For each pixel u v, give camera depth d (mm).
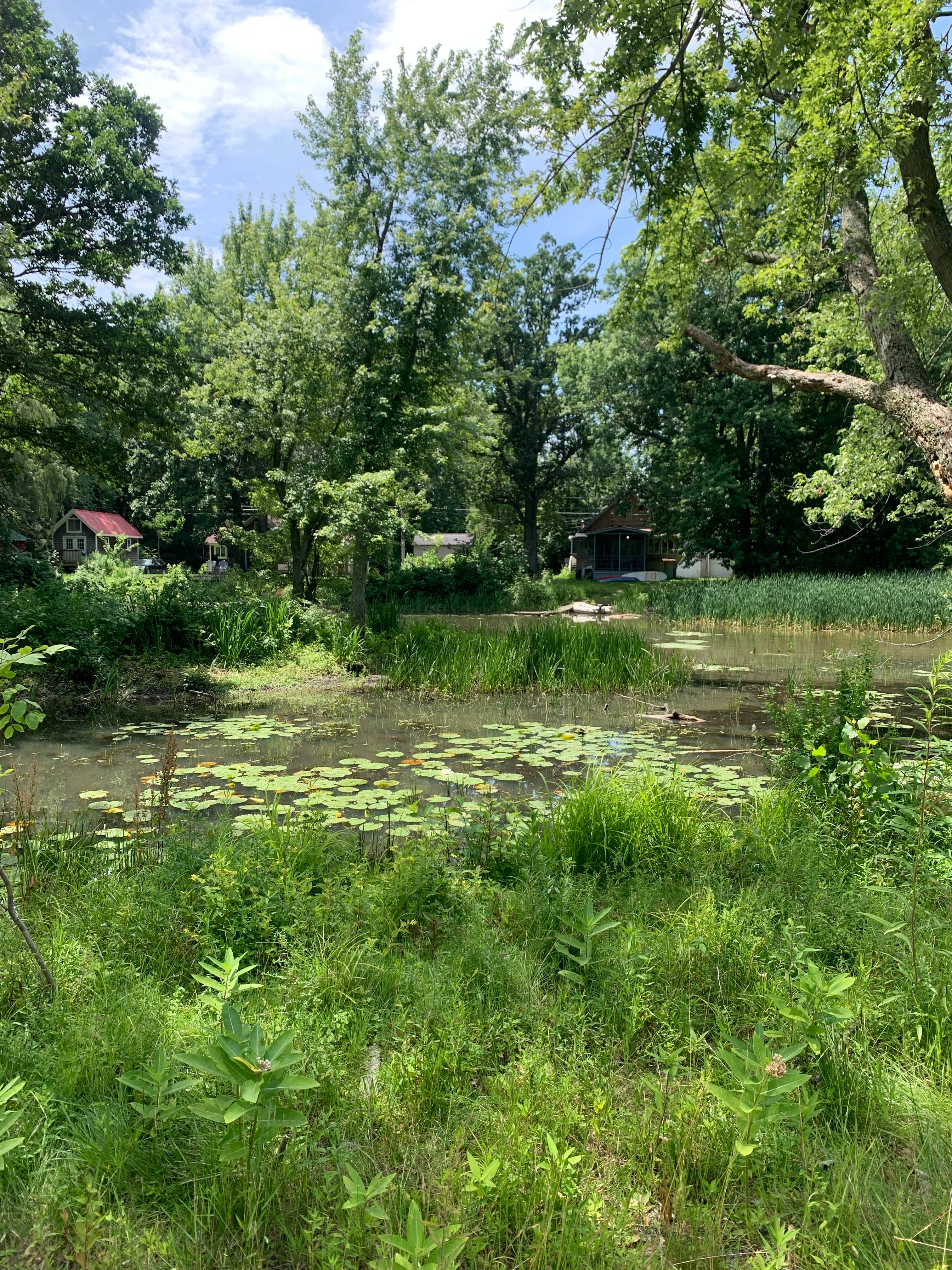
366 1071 2330
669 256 6840
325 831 4531
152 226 15664
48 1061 2227
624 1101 2221
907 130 5078
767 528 32594
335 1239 1614
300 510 16031
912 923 2730
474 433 21250
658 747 7855
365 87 15375
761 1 4316
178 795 5992
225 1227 1697
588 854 4270
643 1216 1838
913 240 7641
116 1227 1680
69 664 10812
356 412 15625
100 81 15359
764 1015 2545
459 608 32656
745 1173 1853
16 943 2891
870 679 5656
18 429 16453
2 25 14414
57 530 46000
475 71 14961
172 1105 1920
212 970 2283
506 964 2881
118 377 15930
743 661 14992
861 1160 1957
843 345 11727
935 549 29656
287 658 13344
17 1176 1835
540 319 40250
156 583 15055
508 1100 2137
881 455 11836
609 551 49500
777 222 6633
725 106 5508
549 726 9070
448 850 4152
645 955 2809
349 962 2857
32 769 4961
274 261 24891
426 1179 1890
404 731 8766
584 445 41438
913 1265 1642
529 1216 1723
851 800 4465
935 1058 2393
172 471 32375
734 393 29844
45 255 14883
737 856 4141
